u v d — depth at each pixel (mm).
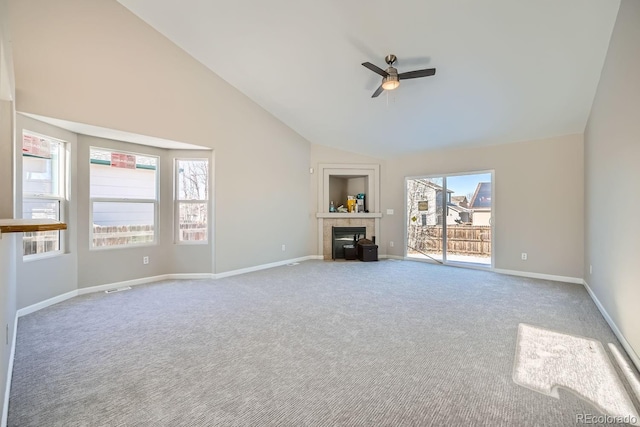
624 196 2613
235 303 3764
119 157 4594
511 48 3352
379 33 3504
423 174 6535
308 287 4520
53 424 1635
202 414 1722
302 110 5707
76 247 4117
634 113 2377
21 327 3000
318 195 7055
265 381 2053
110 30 3879
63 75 3545
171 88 4473
